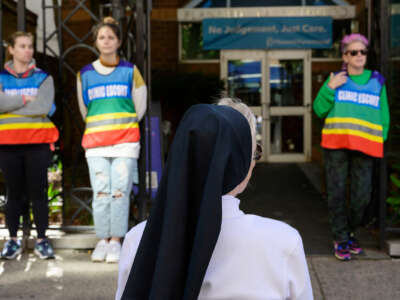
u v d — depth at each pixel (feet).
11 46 12.66
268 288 3.25
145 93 13.08
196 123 3.20
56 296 10.66
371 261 12.95
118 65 12.98
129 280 3.15
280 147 34.88
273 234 3.33
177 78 28.76
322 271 12.25
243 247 3.25
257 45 33.24
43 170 12.94
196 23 34.22
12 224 13.23
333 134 12.75
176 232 3.00
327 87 12.78
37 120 12.66
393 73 16.07
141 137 13.92
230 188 3.21
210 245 2.93
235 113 3.37
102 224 13.00
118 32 12.84
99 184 12.84
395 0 16.26
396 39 16.11
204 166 3.11
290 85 34.53
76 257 13.48
